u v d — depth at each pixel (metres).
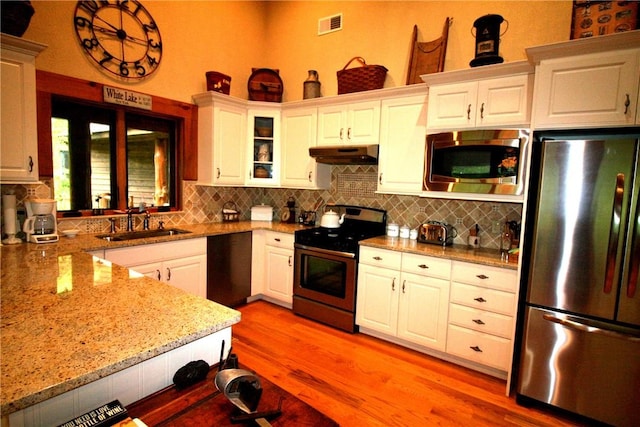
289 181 3.91
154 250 2.90
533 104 2.18
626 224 1.89
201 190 3.88
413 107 3.04
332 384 2.40
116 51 3.08
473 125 2.62
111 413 0.85
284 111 3.90
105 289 1.57
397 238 3.32
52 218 2.68
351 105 3.40
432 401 2.25
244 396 0.96
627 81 1.92
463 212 3.11
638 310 1.89
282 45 4.37
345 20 3.86
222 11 3.94
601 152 1.94
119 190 3.25
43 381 0.85
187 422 0.89
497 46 2.57
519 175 2.42
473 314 2.56
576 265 2.04
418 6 3.38
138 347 1.04
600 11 2.14
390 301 2.96
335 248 3.22
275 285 3.77
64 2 2.76
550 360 2.15
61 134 2.88
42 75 2.65
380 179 3.26
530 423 2.08
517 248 2.62
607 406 2.00
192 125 3.70
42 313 1.28
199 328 1.19
